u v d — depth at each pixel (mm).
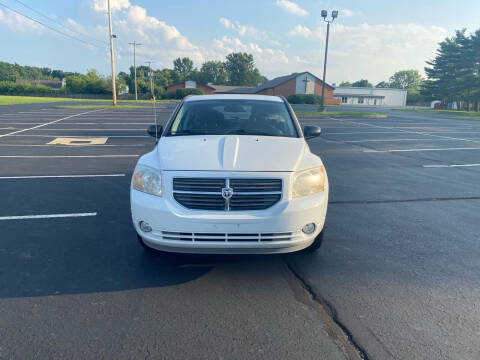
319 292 3201
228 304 2996
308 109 43219
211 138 3945
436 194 6715
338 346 2494
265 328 2684
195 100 4949
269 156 3441
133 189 3449
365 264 3770
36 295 3090
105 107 35531
